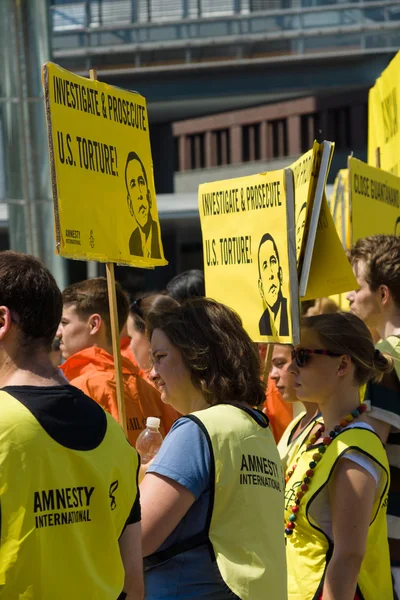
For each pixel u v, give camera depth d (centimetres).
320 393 1038
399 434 1134
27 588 659
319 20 7506
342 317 1054
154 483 830
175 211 6812
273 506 877
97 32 7694
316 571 981
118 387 1130
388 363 1082
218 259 1281
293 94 7756
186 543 830
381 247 1291
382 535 1030
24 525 662
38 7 2925
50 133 1069
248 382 902
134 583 755
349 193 1625
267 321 1162
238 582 821
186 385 914
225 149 15312
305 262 1132
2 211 6662
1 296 716
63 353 1516
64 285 3030
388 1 7381
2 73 2977
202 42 7650
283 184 1128
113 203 1174
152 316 936
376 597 1016
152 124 9331
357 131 12525
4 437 668
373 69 7512
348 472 969
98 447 722
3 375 724
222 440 848
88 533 704
